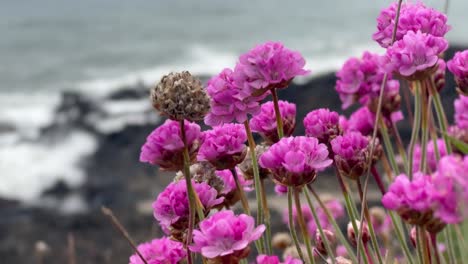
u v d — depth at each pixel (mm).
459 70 394
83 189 1633
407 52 370
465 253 404
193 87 349
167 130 354
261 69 372
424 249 337
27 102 2594
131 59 3412
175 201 368
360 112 481
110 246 1291
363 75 472
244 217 333
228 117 377
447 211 296
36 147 1856
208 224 335
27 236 1389
